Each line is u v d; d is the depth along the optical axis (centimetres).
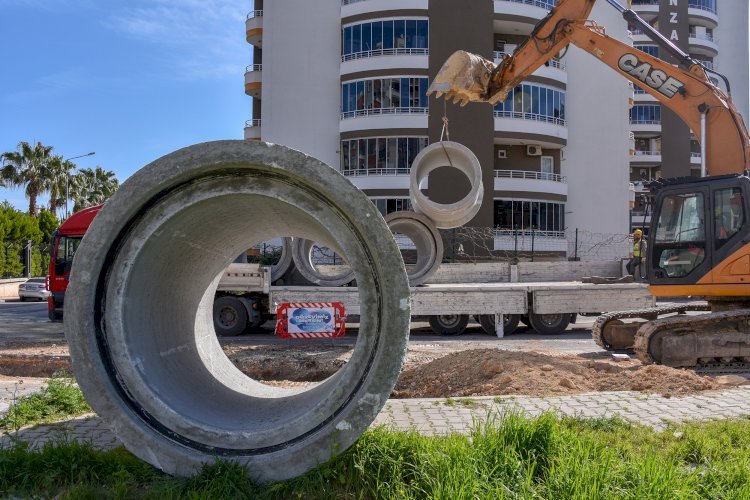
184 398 463
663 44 1162
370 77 3275
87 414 620
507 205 3381
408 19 3278
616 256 3372
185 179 431
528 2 3381
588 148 3575
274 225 586
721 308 1070
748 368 1007
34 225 4334
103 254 422
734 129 1092
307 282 1546
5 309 2495
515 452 441
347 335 1456
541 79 3400
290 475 405
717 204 1029
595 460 425
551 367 831
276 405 526
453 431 511
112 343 427
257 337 1458
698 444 493
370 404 402
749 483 405
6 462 435
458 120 3253
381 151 3269
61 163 5069
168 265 496
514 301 1473
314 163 411
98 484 429
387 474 419
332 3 3366
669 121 4931
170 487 390
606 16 3606
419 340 1407
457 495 371
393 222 1533
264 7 3384
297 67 3338
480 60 1271
